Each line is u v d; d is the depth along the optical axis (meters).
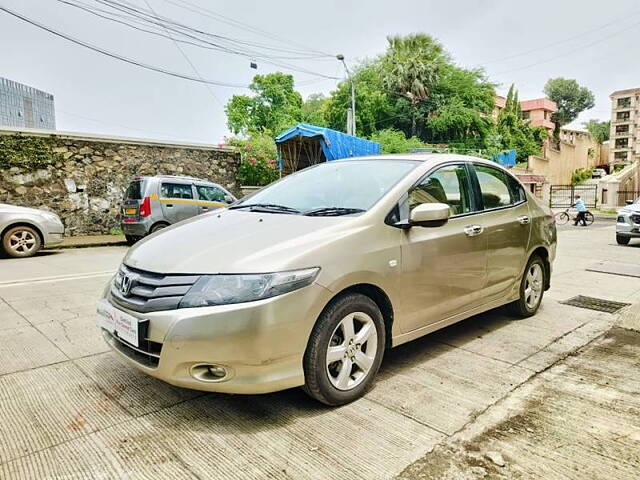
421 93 38.78
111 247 10.66
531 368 3.17
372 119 37.38
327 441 2.25
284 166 16.23
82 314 4.51
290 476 1.99
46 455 2.14
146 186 9.86
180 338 2.21
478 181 3.76
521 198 4.25
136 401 2.67
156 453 2.15
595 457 2.12
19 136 11.05
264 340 2.23
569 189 39.50
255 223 2.86
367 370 2.73
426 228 3.09
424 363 3.26
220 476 1.99
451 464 2.07
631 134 61.03
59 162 11.62
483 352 3.48
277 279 2.28
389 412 2.54
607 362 3.28
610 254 9.19
